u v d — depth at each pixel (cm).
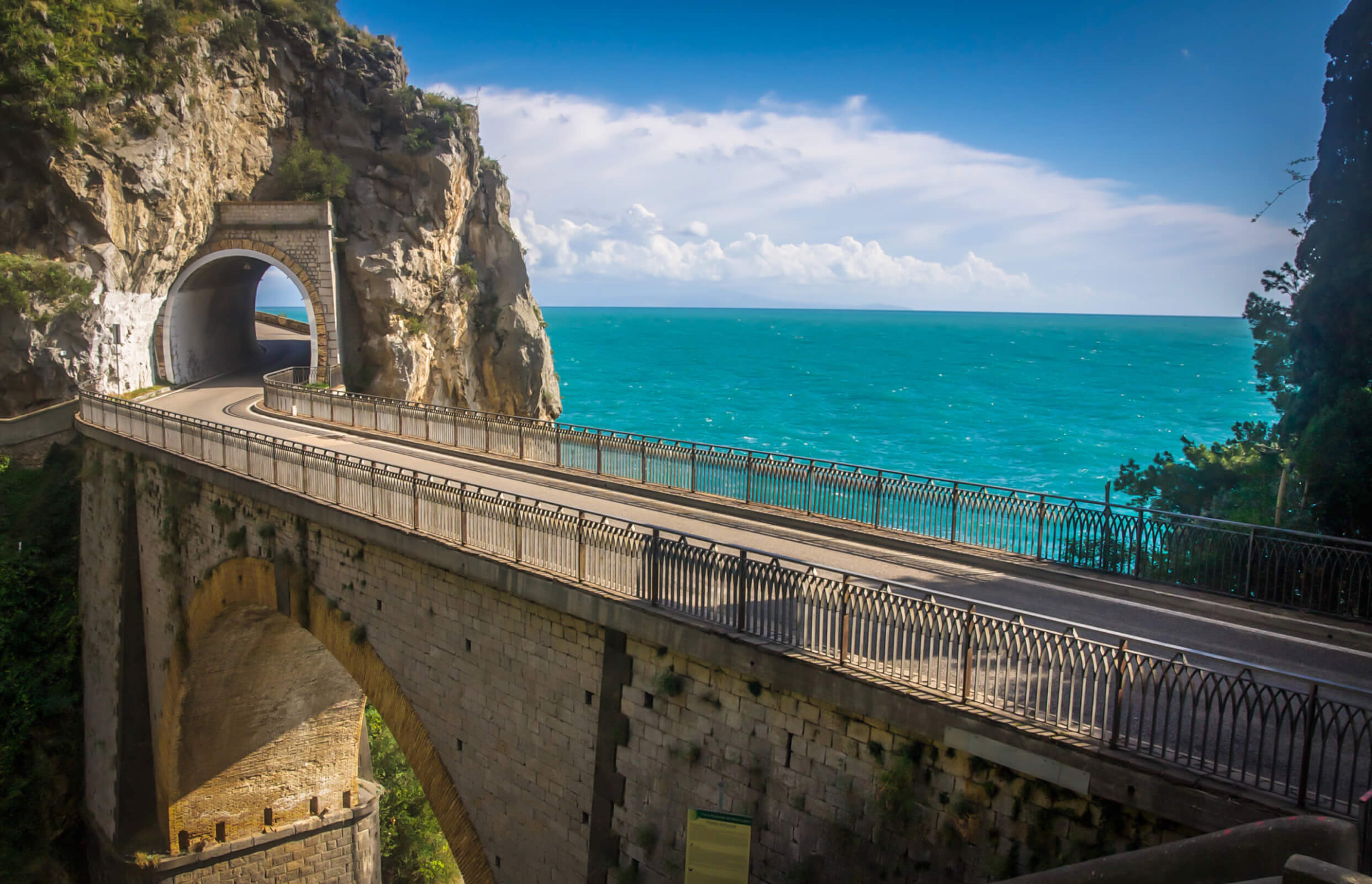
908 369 17162
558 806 1341
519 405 6631
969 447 9056
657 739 1187
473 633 1493
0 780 2909
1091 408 11862
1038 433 9875
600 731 1252
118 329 4269
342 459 1825
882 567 1525
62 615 3172
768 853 1058
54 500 3372
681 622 1130
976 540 1642
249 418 3669
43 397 3903
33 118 3881
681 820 1154
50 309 3878
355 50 5919
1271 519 1889
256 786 2808
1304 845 555
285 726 2788
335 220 5488
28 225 4025
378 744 3488
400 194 5769
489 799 1471
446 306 5978
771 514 1880
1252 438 2595
